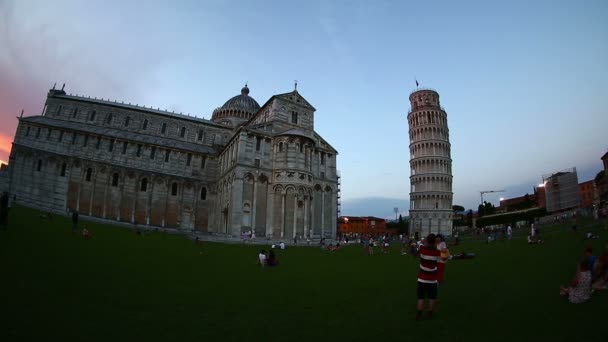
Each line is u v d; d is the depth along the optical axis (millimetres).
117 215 76000
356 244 66438
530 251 32500
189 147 88312
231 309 14336
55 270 19703
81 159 76125
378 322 12133
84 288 16578
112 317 12547
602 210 56344
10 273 17609
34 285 16047
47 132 78250
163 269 24781
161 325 11906
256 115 90375
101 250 30516
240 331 11406
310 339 10562
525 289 15969
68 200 73688
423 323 11750
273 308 14547
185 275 22984
